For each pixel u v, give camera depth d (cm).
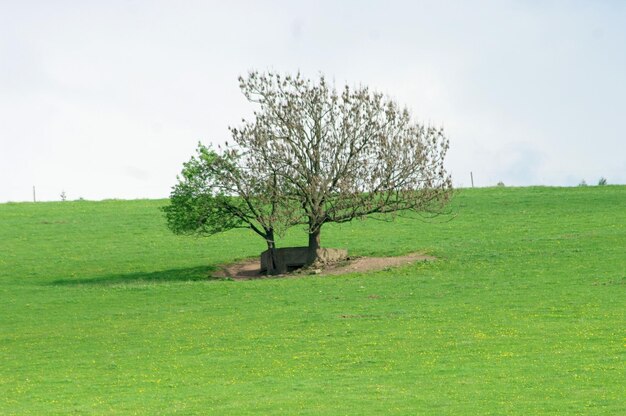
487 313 5166
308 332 4975
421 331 4809
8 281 7581
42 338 5238
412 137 7281
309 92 7275
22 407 3653
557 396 3397
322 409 3359
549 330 4641
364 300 5816
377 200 7644
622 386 3506
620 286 5722
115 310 6012
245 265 7912
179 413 3419
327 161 7175
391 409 3316
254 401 3562
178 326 5369
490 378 3750
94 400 3734
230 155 7181
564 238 7819
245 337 4938
